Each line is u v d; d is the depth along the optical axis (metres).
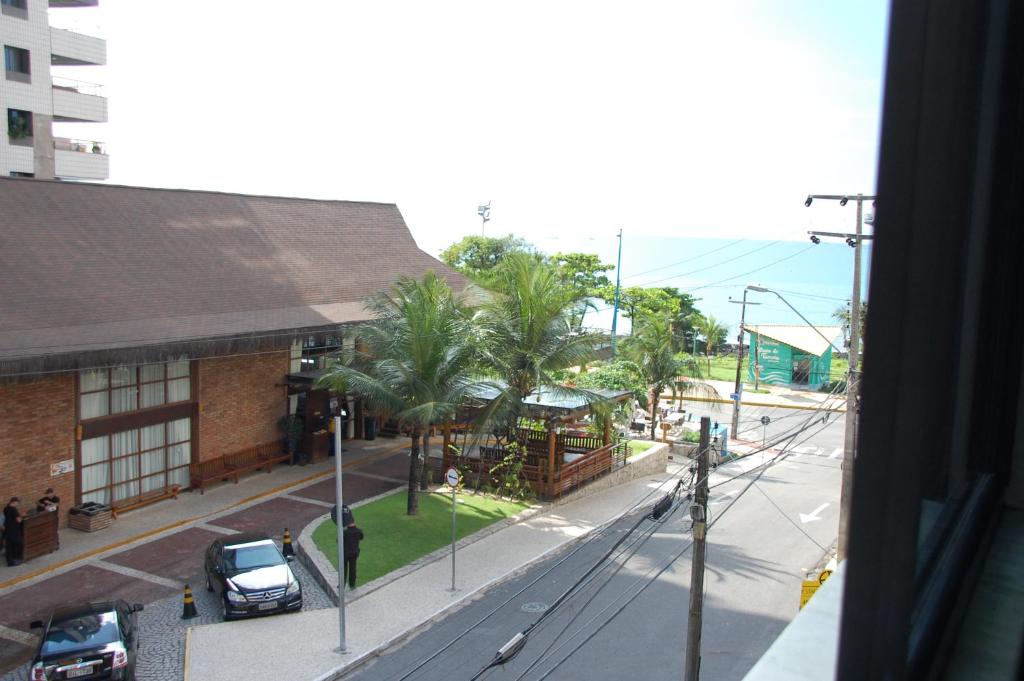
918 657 1.16
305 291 30.77
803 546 24.11
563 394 27.19
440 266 39.22
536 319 27.17
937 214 0.96
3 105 40.31
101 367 21.03
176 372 25.64
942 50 0.96
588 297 28.55
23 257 23.69
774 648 1.62
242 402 27.95
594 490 29.39
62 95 42.75
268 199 35.28
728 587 20.31
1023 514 1.69
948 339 1.10
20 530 19.83
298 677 14.91
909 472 0.98
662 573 21.14
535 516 25.72
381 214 40.19
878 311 0.99
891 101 0.98
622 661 16.08
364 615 17.73
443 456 28.36
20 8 40.75
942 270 0.99
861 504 1.01
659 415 45.12
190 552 21.20
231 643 16.27
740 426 44.81
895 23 0.98
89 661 13.67
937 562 1.31
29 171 41.56
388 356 24.67
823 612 1.76
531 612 18.27
